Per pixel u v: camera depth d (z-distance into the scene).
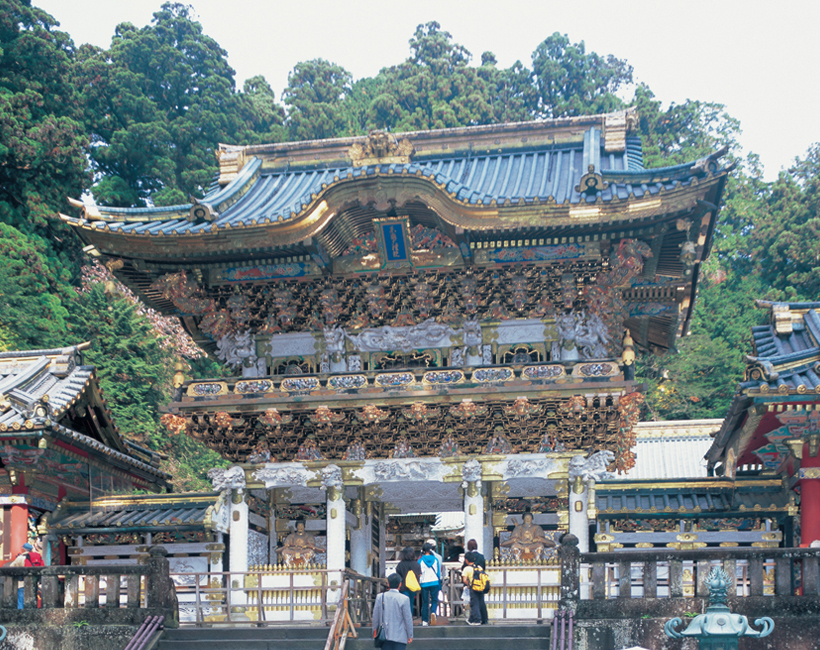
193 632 16.95
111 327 43.56
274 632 17.16
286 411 21.61
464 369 20.73
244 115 69.19
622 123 25.09
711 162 19.20
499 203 19.83
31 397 20.80
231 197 24.09
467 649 15.96
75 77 59.75
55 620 17.02
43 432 20.39
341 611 16.81
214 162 64.69
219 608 21.50
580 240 20.86
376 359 22.83
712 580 13.97
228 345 23.19
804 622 14.66
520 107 76.94
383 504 25.73
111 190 59.84
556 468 21.25
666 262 22.77
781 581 15.13
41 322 39.47
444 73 77.62
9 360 23.97
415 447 21.89
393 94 75.62
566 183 22.53
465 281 21.83
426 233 21.80
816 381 16.83
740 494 21.03
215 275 22.69
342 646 16.20
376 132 21.11
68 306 43.91
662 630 15.17
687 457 39.78
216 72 69.25
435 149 25.84
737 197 71.81
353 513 23.25
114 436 25.17
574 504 21.02
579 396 20.20
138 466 26.23
